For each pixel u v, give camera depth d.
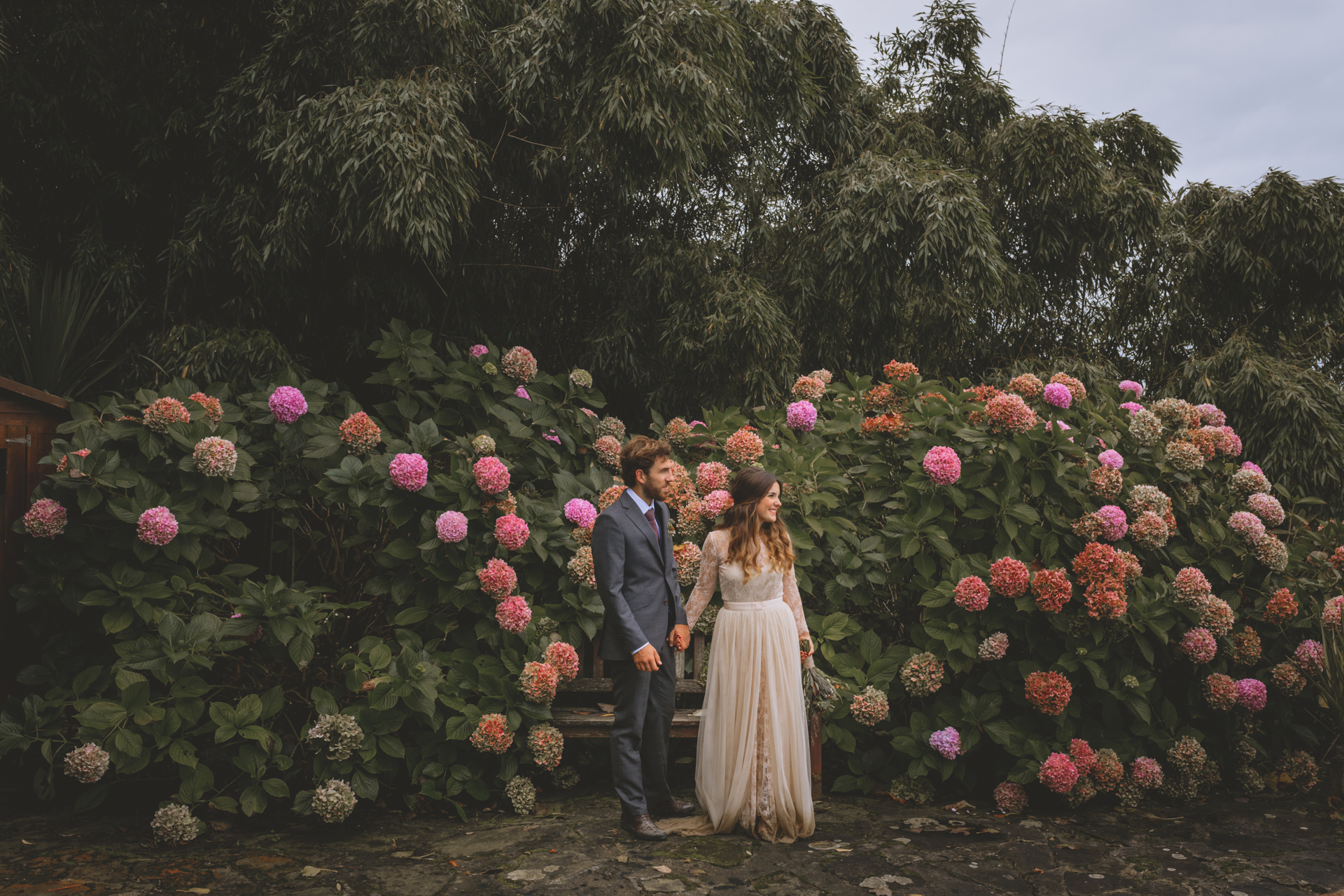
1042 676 3.61
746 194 6.39
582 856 2.99
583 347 6.23
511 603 3.70
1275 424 6.85
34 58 5.20
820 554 3.98
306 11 4.94
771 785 3.18
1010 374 7.26
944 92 8.03
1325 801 3.79
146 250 5.68
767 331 5.72
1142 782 3.62
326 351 5.68
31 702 3.37
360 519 3.85
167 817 3.04
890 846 3.13
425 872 2.84
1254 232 7.41
